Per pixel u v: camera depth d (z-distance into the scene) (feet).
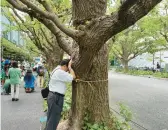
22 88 68.08
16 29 47.88
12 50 92.07
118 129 21.54
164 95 55.11
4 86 52.03
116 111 35.24
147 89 67.46
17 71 44.62
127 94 56.49
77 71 17.92
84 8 18.30
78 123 19.85
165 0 82.58
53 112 19.47
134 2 12.65
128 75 145.18
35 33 47.19
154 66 165.07
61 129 20.38
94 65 20.33
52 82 19.65
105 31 14.20
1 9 44.86
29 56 155.12
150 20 83.20
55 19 14.40
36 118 30.22
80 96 19.35
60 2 29.76
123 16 13.38
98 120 20.63
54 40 48.14
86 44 14.92
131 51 157.79
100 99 20.71
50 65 53.72
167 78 110.63
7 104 40.70
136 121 30.40
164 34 95.86
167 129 27.32
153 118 32.40
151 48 135.44
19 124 27.37
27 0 13.73
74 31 14.80
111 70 213.25
